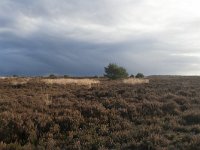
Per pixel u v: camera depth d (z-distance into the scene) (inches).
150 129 473.1
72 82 1251.2
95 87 1024.9
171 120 534.6
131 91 879.1
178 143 405.1
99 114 572.1
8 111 550.9
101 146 410.9
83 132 465.7
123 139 436.5
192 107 661.9
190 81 1369.3
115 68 1704.0
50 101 684.7
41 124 486.3
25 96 765.3
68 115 546.9
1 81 1279.5
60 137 446.3
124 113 587.2
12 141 430.0
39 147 396.2
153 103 661.9
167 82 1285.7
